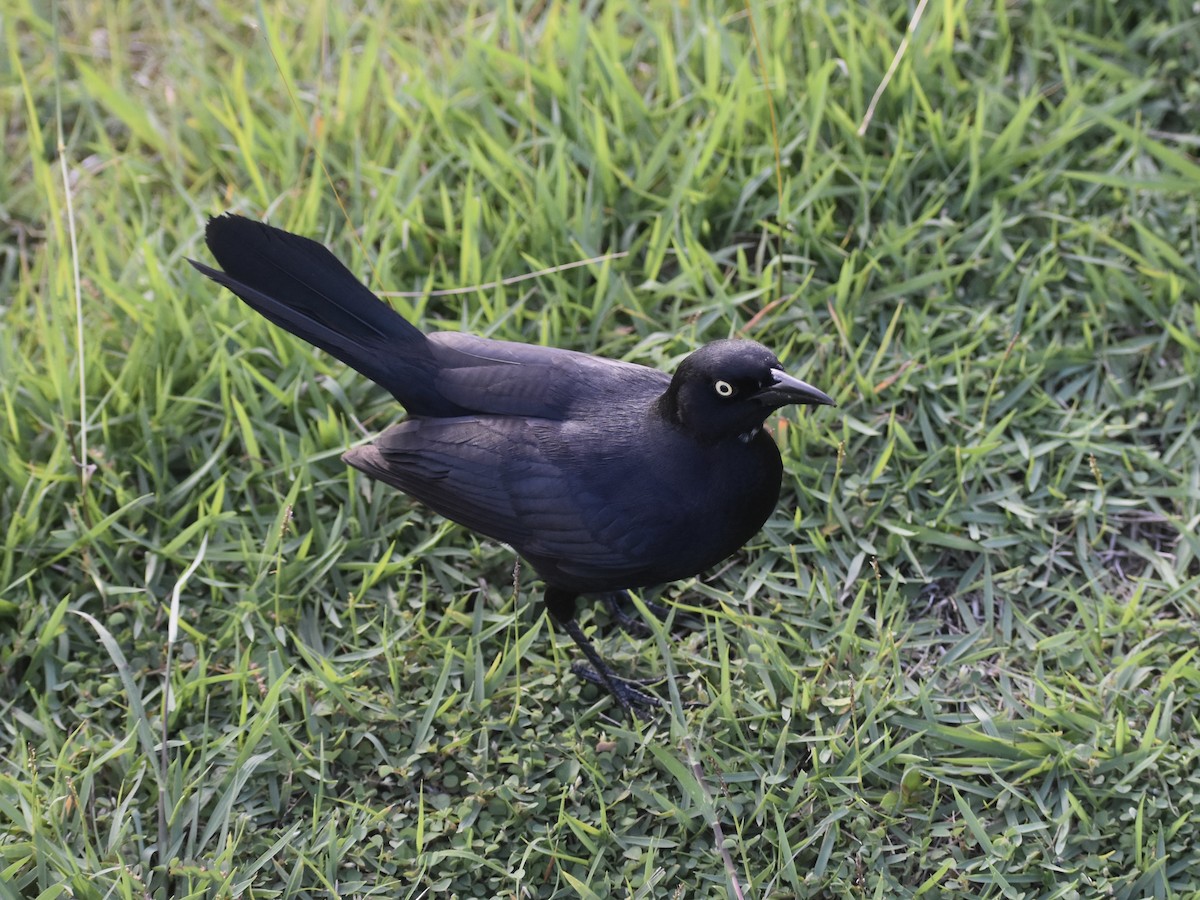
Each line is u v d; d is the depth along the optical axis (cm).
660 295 127
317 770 115
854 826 113
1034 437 124
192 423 125
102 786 115
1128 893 110
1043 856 112
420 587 121
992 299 127
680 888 112
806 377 125
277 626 119
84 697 117
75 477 121
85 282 129
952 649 118
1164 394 125
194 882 112
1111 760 113
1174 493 121
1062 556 121
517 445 114
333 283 116
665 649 117
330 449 124
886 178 129
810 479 122
